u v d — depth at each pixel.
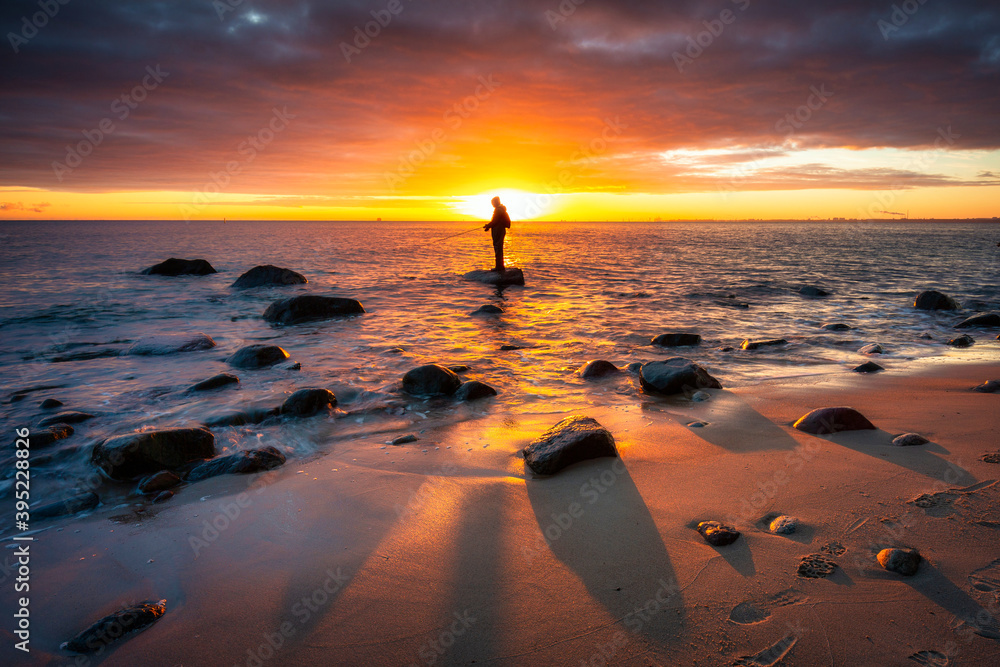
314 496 3.58
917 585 2.36
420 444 4.54
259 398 5.86
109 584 2.67
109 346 8.74
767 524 2.98
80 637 2.26
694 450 4.16
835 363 7.39
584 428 4.20
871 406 5.16
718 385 6.07
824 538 2.79
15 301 13.66
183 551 2.95
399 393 6.08
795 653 2.03
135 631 2.31
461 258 32.03
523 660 2.07
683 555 2.72
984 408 4.92
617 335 9.63
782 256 34.69
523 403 5.75
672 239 71.69
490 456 4.23
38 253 32.94
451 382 6.11
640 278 20.47
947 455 3.78
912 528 2.83
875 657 1.98
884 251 40.19
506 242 58.94
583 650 2.10
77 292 15.55
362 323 10.95
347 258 31.53
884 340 9.15
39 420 5.11
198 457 4.29
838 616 2.21
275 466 4.12
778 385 6.17
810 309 12.84
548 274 22.14
